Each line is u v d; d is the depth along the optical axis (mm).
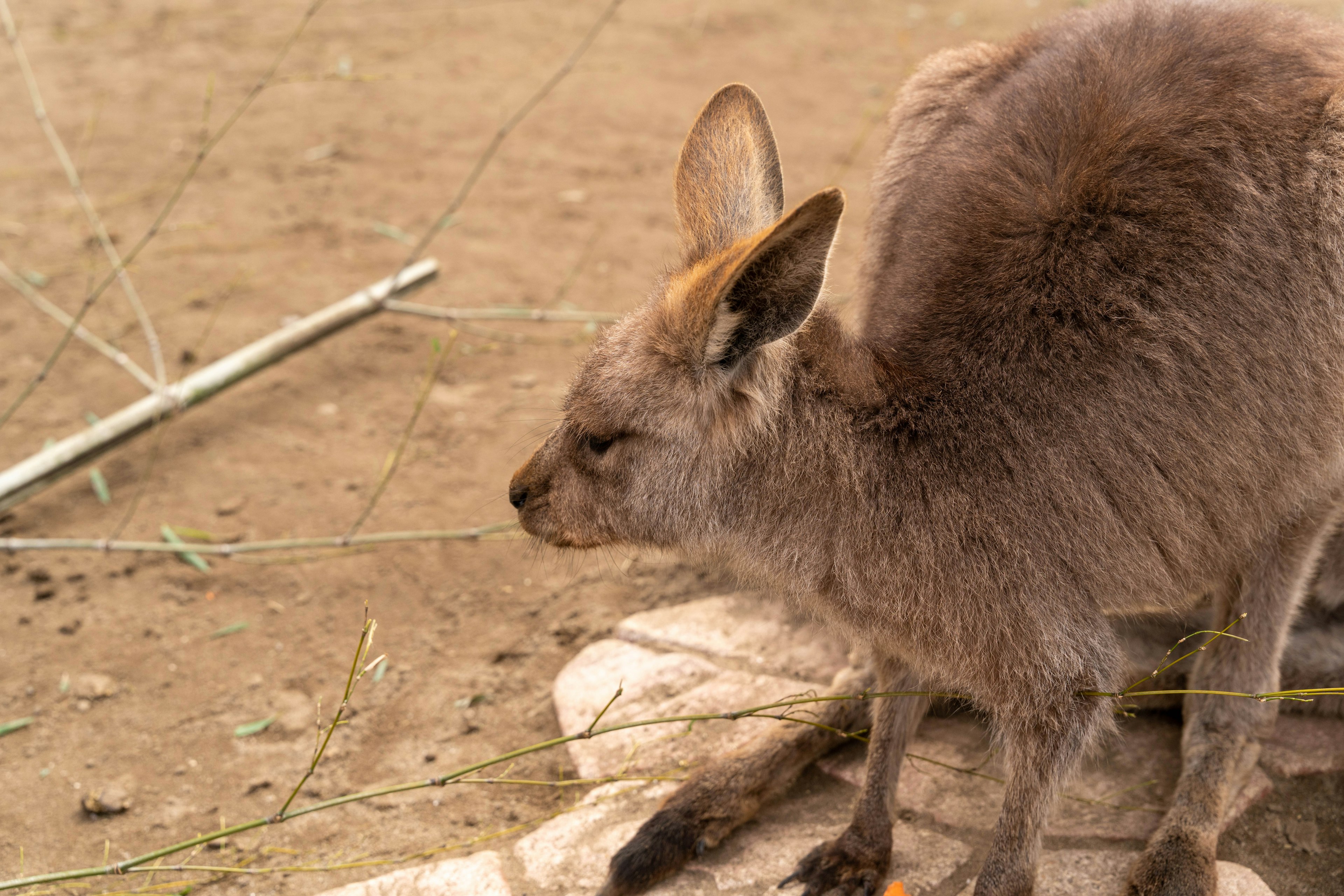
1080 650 2461
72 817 3189
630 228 6137
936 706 3291
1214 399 2469
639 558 4039
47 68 8281
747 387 2541
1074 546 2455
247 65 8320
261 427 4840
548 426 4637
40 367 5148
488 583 4074
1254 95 2564
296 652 3785
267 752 3406
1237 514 2602
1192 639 3229
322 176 6777
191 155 7008
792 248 2281
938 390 2562
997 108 2891
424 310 5129
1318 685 3127
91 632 3861
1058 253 2537
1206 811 2725
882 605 2588
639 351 2652
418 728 3486
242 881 2984
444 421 4855
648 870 2725
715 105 2822
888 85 7680
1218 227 2465
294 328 4887
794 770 3014
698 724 3279
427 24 9188
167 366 5082
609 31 8977
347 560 4180
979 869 2744
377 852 3049
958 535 2477
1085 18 3109
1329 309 2516
